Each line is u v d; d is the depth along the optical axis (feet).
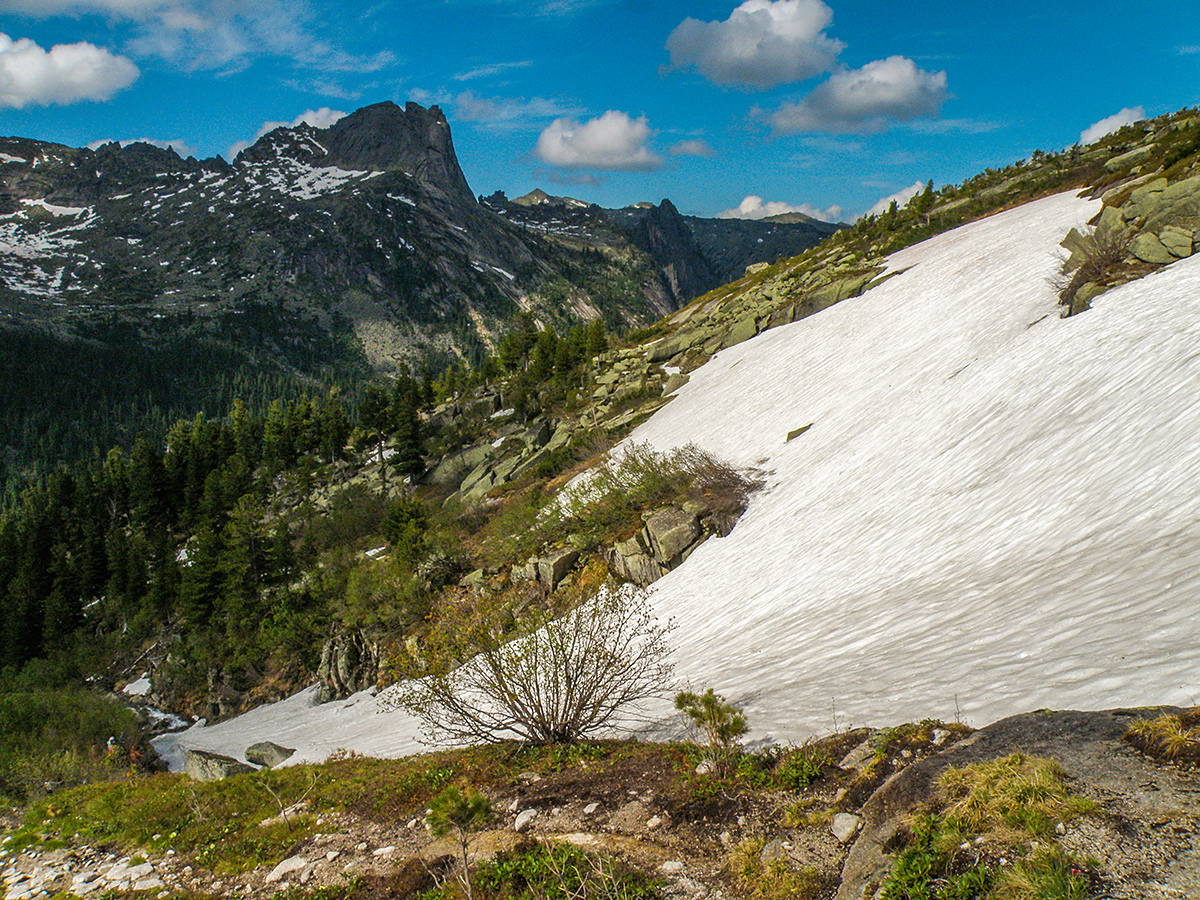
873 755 16.19
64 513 268.00
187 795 33.71
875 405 68.13
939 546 36.63
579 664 27.61
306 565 164.96
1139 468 29.45
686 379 134.92
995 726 14.89
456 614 30.94
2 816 37.73
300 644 121.90
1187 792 10.38
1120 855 9.60
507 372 278.26
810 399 84.43
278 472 291.58
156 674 139.54
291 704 106.32
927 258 115.14
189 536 249.34
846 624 32.63
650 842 16.12
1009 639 21.48
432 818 14.78
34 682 149.48
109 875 24.31
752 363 116.98
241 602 140.56
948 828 11.71
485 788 23.44
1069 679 16.57
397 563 97.60
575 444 133.80
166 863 24.77
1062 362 47.11
